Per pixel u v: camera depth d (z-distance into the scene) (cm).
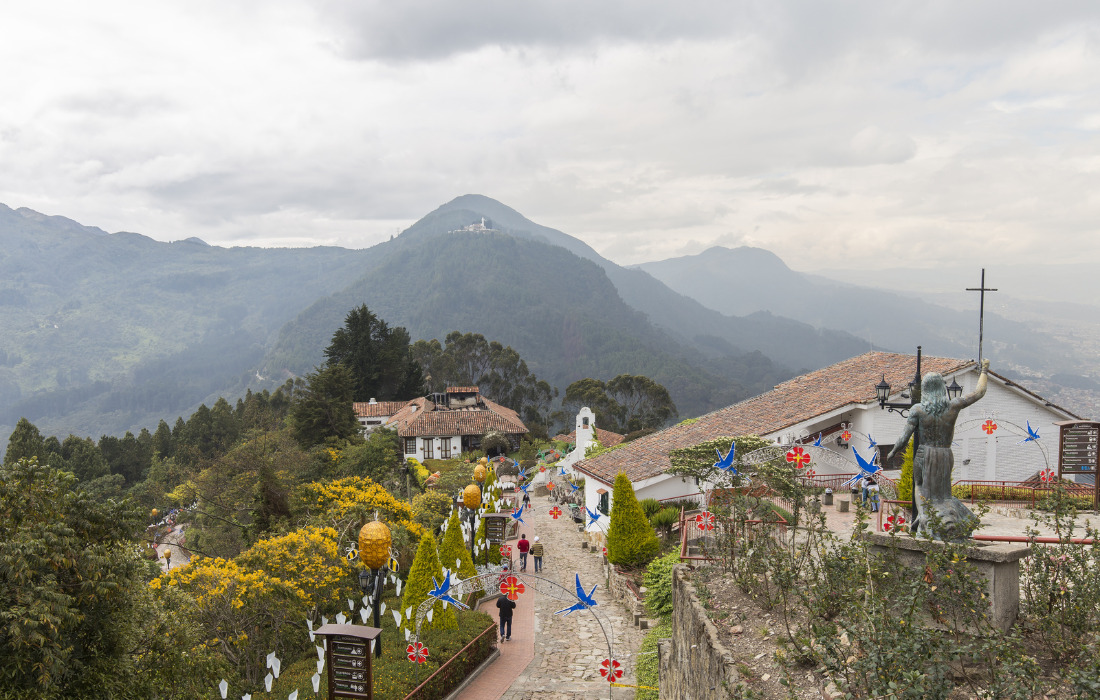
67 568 1000
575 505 4038
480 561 2566
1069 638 820
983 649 718
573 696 1631
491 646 1945
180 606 1386
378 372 8819
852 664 745
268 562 1825
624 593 2281
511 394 12300
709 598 1210
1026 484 2531
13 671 895
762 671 898
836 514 2242
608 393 11394
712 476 2495
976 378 2844
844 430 2841
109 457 8006
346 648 1331
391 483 4631
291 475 3831
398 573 2433
